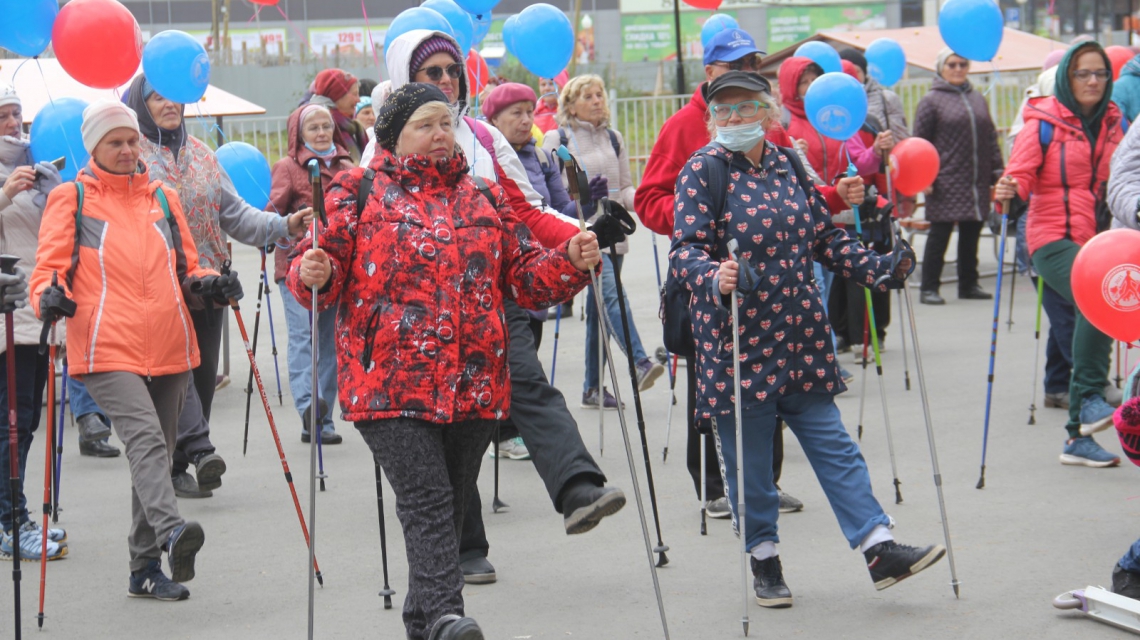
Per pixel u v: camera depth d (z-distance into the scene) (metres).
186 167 6.80
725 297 5.01
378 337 4.25
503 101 7.42
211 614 5.33
